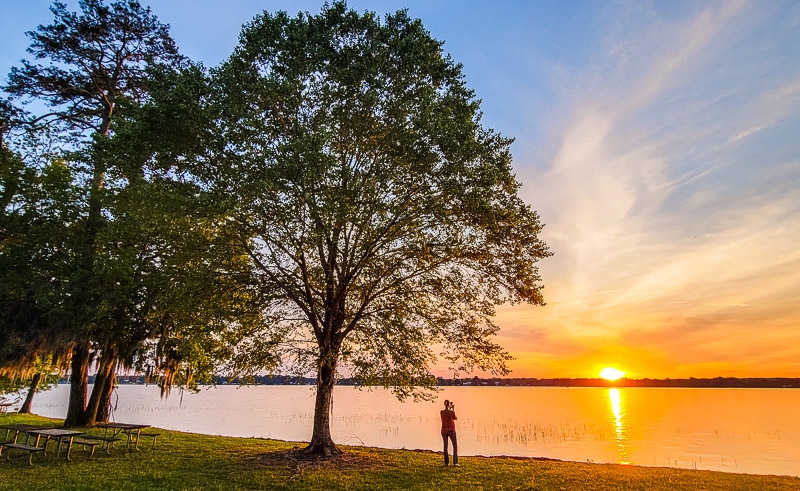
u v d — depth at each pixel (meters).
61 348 18.42
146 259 19.84
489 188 14.43
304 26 14.67
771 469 26.33
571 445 36.91
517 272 15.53
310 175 12.86
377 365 14.76
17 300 17.73
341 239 15.57
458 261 15.44
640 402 144.00
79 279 18.14
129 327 20.17
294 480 11.59
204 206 12.49
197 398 141.25
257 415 65.56
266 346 14.65
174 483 11.16
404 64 14.65
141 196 13.83
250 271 15.16
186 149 13.88
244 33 14.88
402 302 15.12
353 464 13.59
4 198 19.00
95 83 23.89
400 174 14.42
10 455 14.26
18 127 22.17
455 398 179.88
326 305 15.25
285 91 13.42
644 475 13.12
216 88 13.89
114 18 23.52
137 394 156.75
